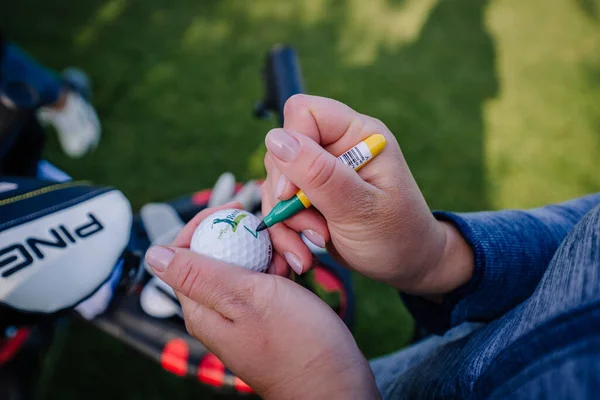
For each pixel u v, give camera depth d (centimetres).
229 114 257
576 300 41
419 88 280
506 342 51
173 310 125
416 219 70
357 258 77
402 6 327
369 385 58
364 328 196
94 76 265
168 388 177
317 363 59
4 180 86
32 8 295
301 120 72
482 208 236
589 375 34
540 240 74
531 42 320
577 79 299
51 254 70
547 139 265
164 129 250
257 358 61
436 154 253
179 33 293
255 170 241
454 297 76
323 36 302
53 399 171
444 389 60
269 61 133
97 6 303
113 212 81
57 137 238
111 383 177
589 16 345
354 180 64
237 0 317
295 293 64
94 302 114
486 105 277
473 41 313
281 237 80
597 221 49
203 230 75
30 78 177
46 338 136
